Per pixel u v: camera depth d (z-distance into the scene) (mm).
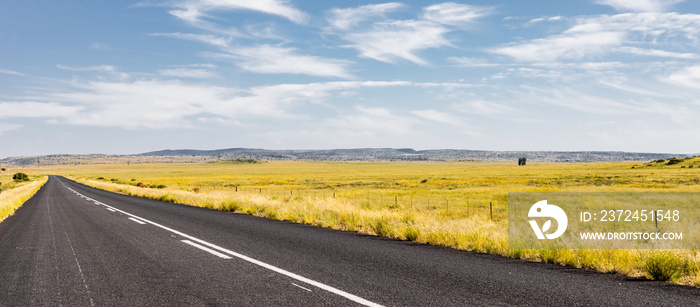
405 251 8742
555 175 99125
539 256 7906
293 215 15562
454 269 6996
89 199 30609
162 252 8797
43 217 17281
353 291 5660
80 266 7453
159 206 23281
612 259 7344
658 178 73750
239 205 20516
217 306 5082
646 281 6188
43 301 5371
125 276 6656
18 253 8828
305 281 6227
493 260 7766
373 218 13867
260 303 5184
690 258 7074
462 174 119688
